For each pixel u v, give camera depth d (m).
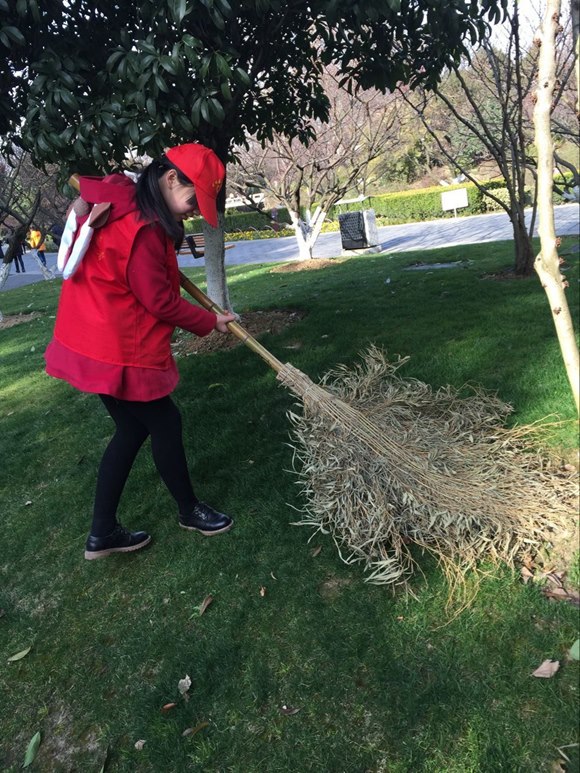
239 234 27.72
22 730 2.02
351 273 10.37
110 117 3.31
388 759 1.67
